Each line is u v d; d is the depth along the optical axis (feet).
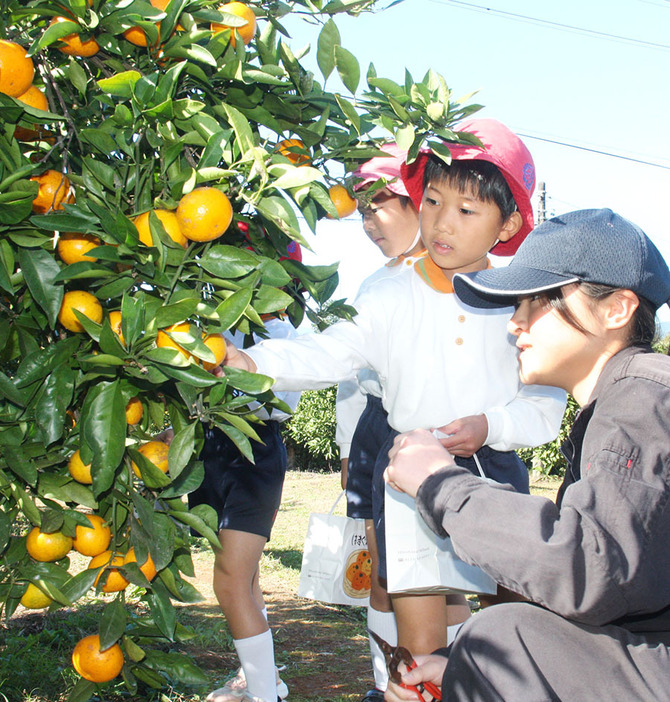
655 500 4.33
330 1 6.07
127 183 5.06
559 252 5.18
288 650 13.15
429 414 7.66
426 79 6.09
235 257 5.00
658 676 4.45
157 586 5.58
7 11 5.03
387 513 6.92
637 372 4.82
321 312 6.84
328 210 5.63
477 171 7.19
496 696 4.62
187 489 5.39
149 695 10.07
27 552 5.51
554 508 4.57
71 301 4.92
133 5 5.00
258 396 5.67
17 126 5.34
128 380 5.05
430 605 7.22
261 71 5.51
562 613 4.38
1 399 5.16
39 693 9.95
